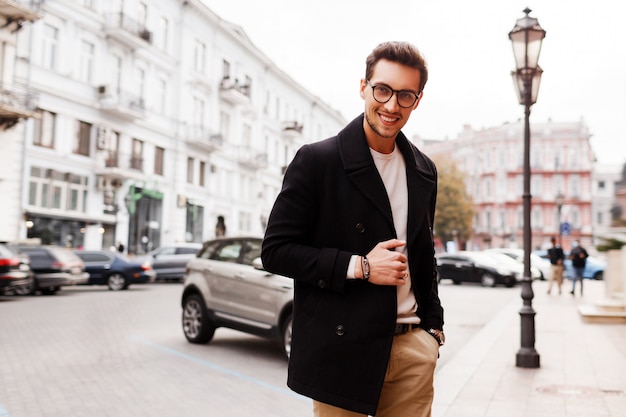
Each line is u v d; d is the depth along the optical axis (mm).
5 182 22578
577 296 19219
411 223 2010
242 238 8922
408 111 1940
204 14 35250
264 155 43438
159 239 31953
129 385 6328
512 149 73125
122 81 29047
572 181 71625
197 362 7699
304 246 1901
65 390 6066
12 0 21234
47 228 24594
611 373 6680
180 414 5227
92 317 12016
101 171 27062
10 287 14742
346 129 2021
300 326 1923
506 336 9984
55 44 25234
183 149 33844
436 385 6078
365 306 1854
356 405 1824
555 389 5848
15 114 21859
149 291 19625
